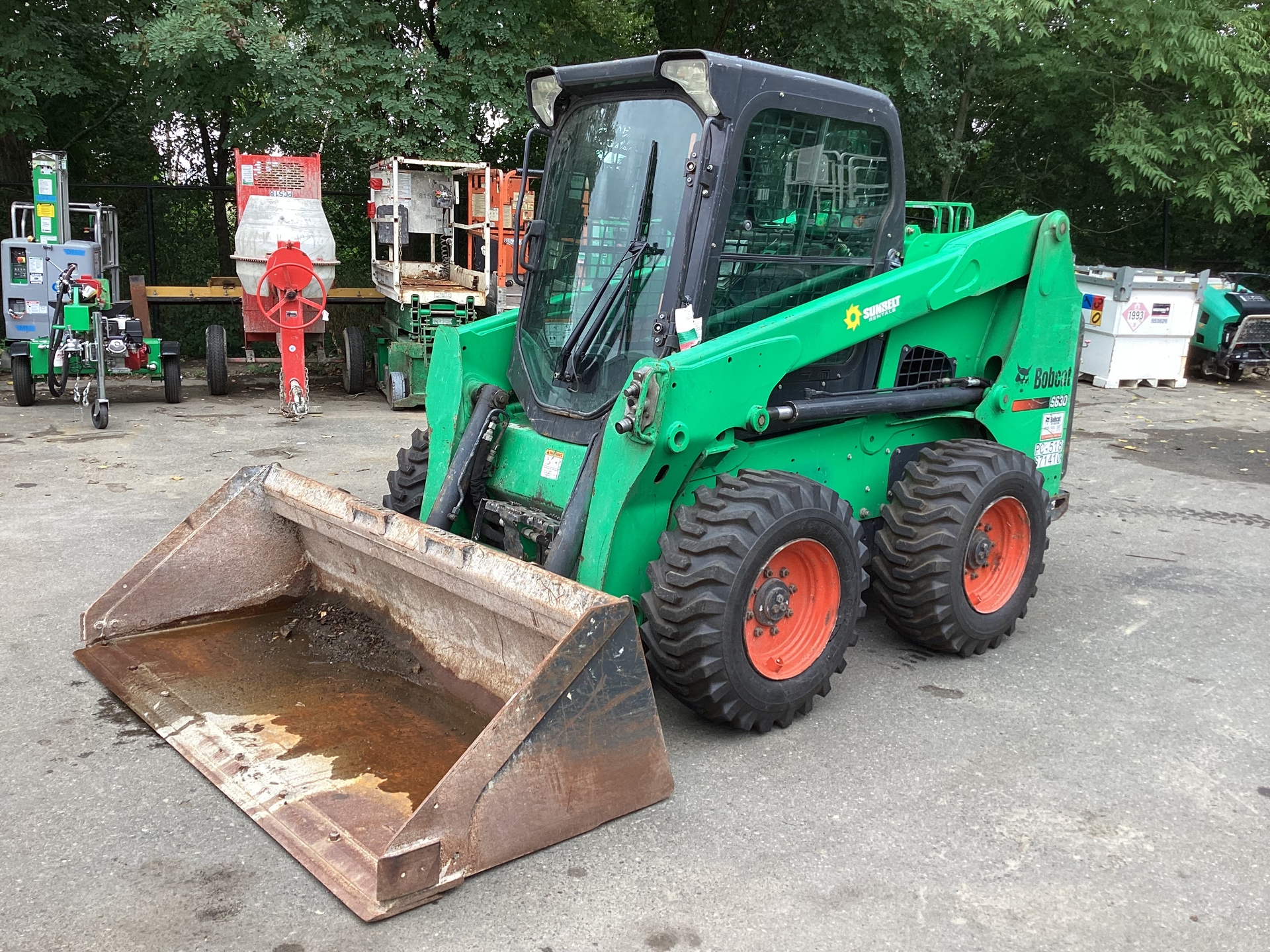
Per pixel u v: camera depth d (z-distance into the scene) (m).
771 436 4.12
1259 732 3.99
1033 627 5.07
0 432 8.48
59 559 5.41
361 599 4.30
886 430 4.55
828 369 4.29
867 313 4.10
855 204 4.30
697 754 3.64
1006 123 16.44
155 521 6.09
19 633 4.45
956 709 4.09
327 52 10.95
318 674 3.94
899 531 4.35
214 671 3.96
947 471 4.38
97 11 12.38
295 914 2.69
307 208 10.05
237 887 2.79
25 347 9.45
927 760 3.67
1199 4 13.68
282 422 9.27
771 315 4.10
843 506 3.84
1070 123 15.53
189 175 15.88
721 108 3.61
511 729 2.86
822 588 3.89
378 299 12.66
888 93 12.48
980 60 13.96
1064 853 3.11
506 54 11.53
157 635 4.26
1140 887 2.95
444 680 3.79
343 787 3.17
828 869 2.97
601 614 2.97
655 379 3.40
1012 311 4.83
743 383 3.68
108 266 11.11
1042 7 12.66
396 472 4.89
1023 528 4.70
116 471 7.24
